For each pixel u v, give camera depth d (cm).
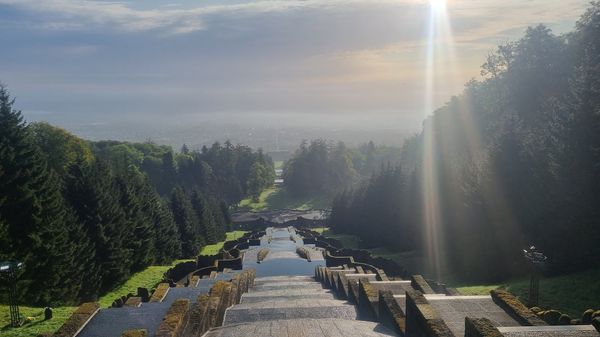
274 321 1905
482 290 3272
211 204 11106
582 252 3491
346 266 5156
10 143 3619
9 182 3434
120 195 5212
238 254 6775
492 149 4494
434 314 1458
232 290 2448
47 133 8650
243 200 19475
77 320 1827
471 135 8256
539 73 6944
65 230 3725
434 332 1355
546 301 2823
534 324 1580
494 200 4291
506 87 7650
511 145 4275
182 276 5288
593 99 3488
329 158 19600
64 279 3678
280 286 3634
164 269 5600
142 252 5400
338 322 1850
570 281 3066
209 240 9338
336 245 8112
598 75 3762
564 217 3591
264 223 13450
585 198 3441
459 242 4972
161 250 6234
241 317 2156
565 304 2736
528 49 7219
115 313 1975
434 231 5728
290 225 13288
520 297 2953
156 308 2064
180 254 7012
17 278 3075
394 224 6888
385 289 2372
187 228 7506
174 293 2780
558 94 6419
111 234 4559
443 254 5475
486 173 4397
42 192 3628
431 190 5794
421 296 1592
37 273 3459
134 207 5334
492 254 4325
